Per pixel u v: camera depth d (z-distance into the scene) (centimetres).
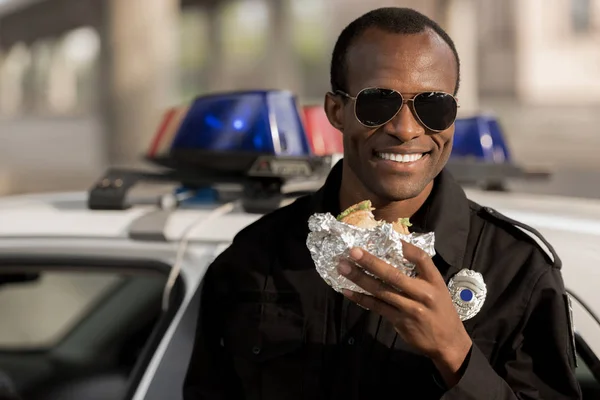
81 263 221
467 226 164
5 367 358
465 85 1370
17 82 4112
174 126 254
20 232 232
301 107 263
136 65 1142
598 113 2133
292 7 2752
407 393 159
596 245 196
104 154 1180
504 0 2319
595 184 1270
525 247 160
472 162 272
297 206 178
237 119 231
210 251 209
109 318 362
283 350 165
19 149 2439
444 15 1156
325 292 165
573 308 181
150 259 216
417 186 159
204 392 175
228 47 2933
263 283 169
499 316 155
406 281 137
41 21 3200
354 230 141
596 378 179
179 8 2916
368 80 156
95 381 339
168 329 197
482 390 145
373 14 160
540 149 1808
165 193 254
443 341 141
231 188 256
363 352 161
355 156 162
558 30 2322
